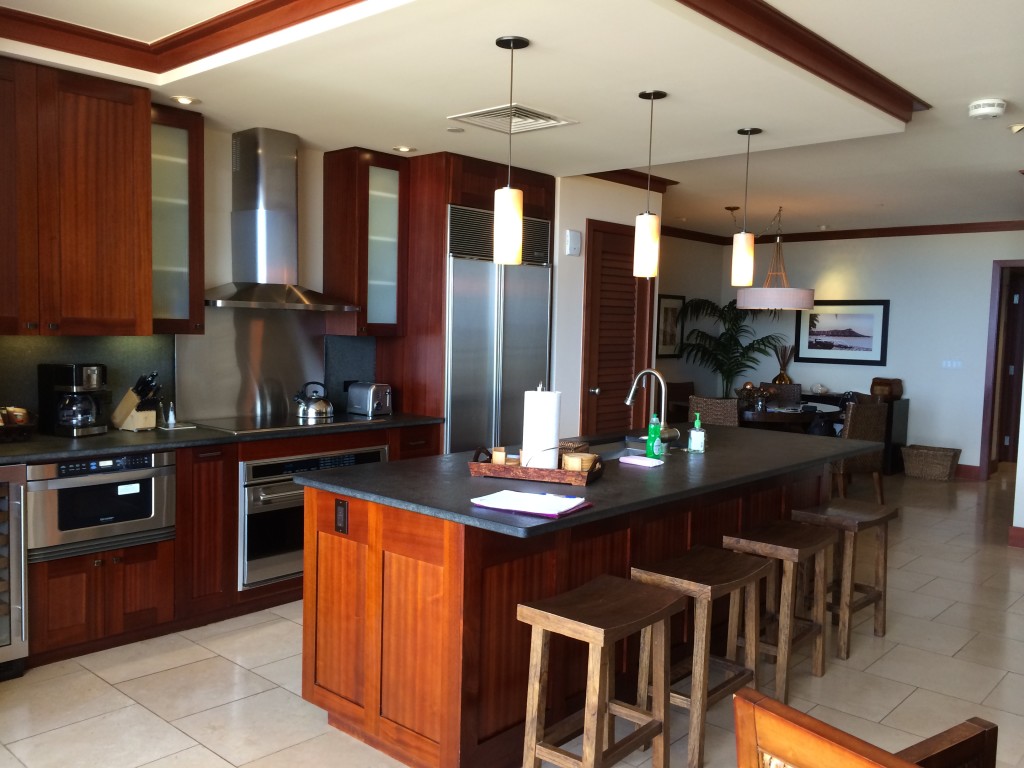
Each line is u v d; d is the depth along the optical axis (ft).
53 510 10.80
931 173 18.63
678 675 9.94
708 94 11.26
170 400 14.10
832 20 9.67
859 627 13.44
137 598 11.80
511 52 9.68
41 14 10.26
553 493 9.06
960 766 4.47
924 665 11.91
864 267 29.04
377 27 8.95
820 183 20.21
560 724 8.24
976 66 11.21
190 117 12.91
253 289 14.10
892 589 15.42
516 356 17.10
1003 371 30.17
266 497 13.14
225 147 14.49
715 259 32.22
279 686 10.56
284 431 13.26
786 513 13.53
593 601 7.95
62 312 11.29
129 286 11.98
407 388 16.51
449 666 8.12
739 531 12.09
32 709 9.77
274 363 15.44
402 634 8.62
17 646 10.54
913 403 28.25
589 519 8.14
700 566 9.36
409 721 8.61
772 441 13.74
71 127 11.19
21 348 12.36
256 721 9.62
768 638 12.26
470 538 7.98
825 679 11.35
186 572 12.32
